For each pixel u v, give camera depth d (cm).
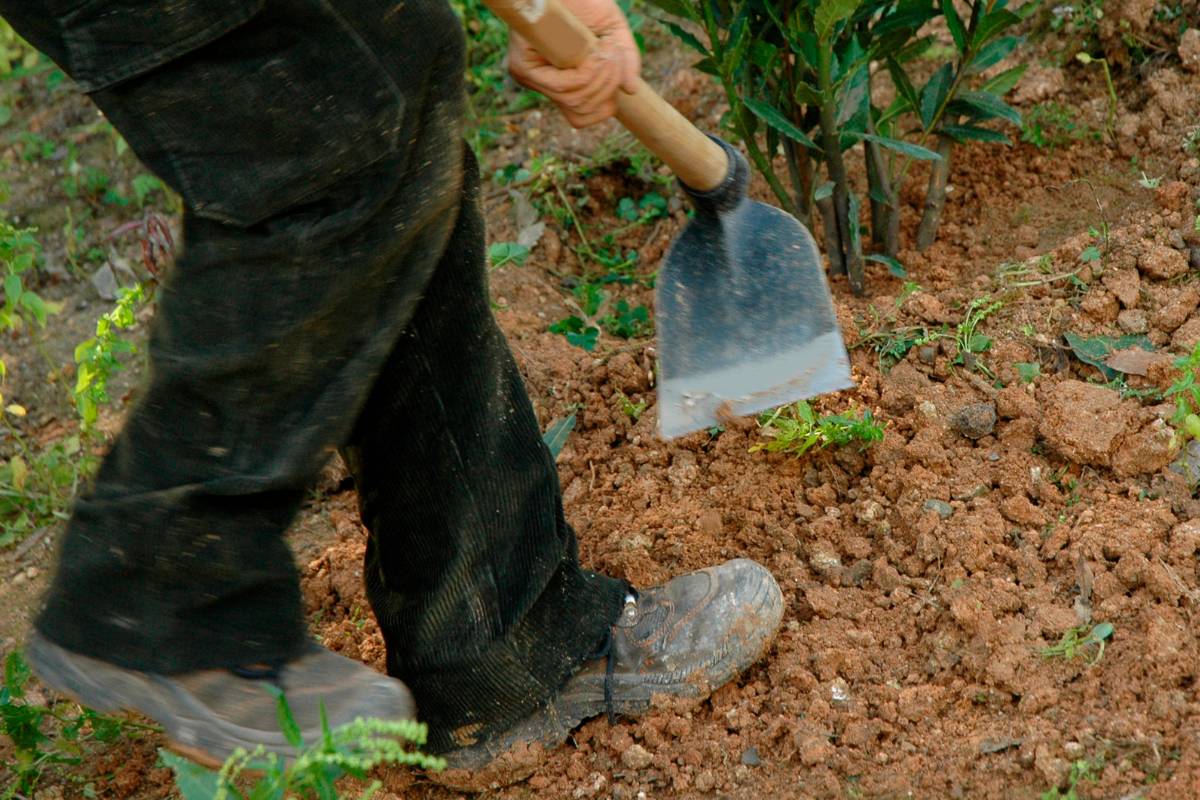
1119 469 292
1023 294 341
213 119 186
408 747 258
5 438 380
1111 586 265
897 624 276
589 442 341
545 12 209
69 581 199
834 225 366
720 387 264
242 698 206
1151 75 389
